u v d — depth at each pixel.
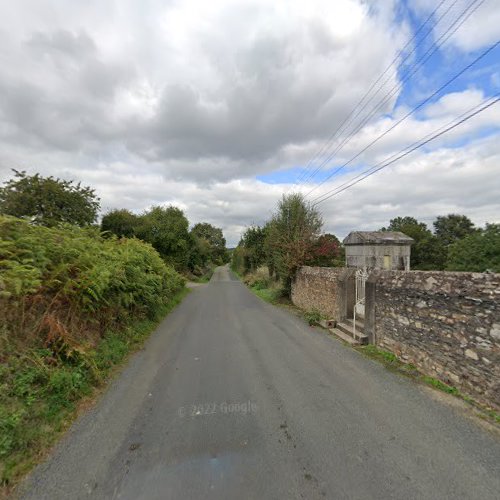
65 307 5.81
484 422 3.94
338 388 5.01
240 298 18.39
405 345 6.25
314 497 2.65
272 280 22.95
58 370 4.52
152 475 2.94
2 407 3.48
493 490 2.74
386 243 25.38
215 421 3.96
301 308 14.42
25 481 2.86
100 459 3.18
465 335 4.75
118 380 5.32
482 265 12.25
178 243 31.67
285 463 3.11
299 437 3.58
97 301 6.57
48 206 17.72
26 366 4.21
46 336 4.95
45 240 6.41
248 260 36.84
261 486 2.78
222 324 10.35
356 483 2.82
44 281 5.55
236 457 3.21
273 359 6.52
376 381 5.32
